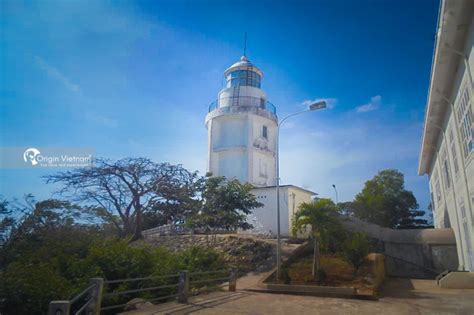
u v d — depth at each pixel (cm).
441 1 1262
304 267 1773
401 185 3938
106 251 1420
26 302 1014
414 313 1035
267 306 1118
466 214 1686
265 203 2909
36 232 1683
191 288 1447
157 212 3259
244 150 3372
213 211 2253
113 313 1245
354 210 3822
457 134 1664
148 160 3053
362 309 1091
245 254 2048
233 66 3778
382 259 2061
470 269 1755
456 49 1420
